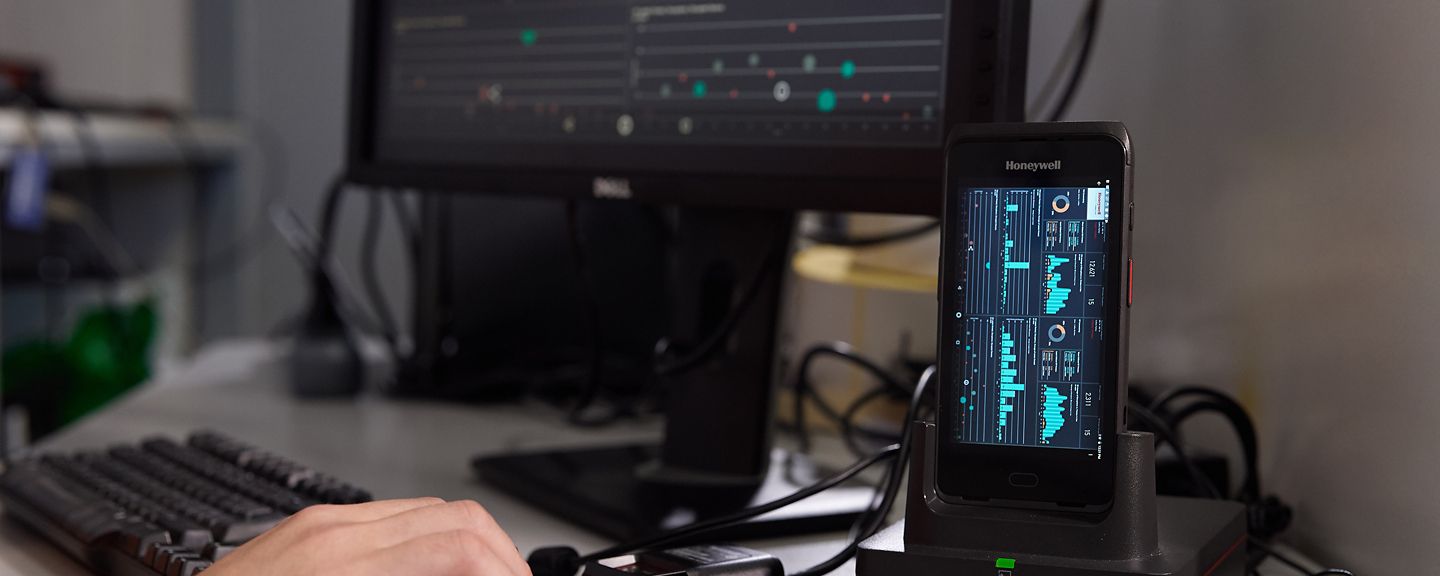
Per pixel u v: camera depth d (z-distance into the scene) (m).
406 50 0.96
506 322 1.25
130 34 2.40
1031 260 0.51
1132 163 0.51
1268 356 0.70
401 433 1.04
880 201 0.71
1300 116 0.66
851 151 0.73
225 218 2.34
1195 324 0.78
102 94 2.42
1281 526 0.66
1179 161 0.79
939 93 0.69
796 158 0.75
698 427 0.82
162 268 2.34
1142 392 0.80
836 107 0.73
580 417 1.09
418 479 0.86
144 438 1.00
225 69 2.29
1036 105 0.94
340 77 2.25
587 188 0.85
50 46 2.40
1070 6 0.91
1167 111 0.80
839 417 0.94
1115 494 0.49
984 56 0.67
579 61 0.85
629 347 1.26
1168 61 0.80
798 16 0.75
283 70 2.28
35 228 1.91
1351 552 0.61
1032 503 0.51
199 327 2.38
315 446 0.97
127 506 0.68
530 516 0.76
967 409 0.52
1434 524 0.55
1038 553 0.50
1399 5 0.57
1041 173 0.51
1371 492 0.60
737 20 0.77
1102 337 0.50
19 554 0.68
